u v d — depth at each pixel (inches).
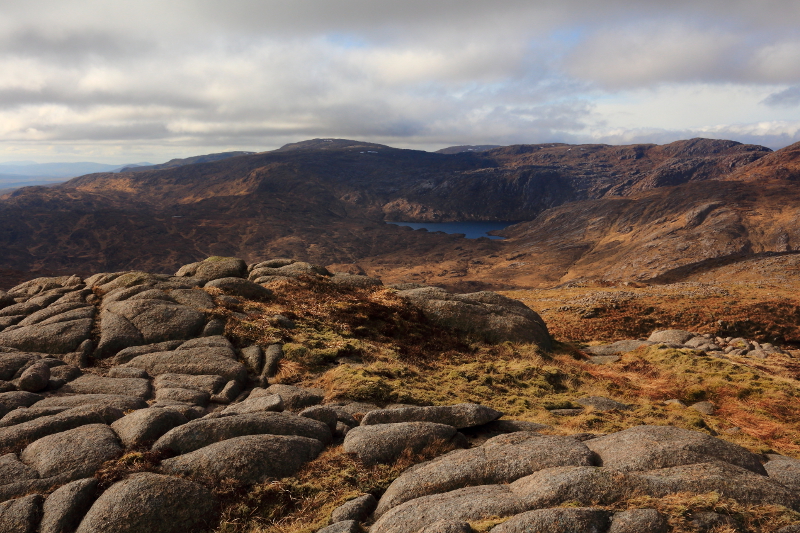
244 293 1127.0
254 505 371.2
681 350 1214.3
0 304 1001.5
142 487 352.8
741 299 2415.1
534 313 1424.7
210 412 583.2
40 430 445.4
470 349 1126.4
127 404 557.0
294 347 828.0
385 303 1237.7
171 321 846.5
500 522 283.0
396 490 364.2
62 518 332.5
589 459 376.8
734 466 346.6
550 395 824.9
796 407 869.2
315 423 493.0
